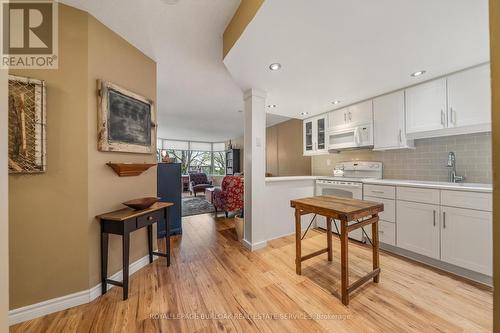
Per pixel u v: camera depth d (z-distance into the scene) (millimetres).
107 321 1376
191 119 5094
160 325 1343
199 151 9289
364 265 2105
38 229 1412
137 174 2029
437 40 1562
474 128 2047
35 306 1399
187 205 5363
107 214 1668
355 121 3051
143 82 2127
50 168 1442
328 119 3502
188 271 2031
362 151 3289
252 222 2545
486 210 1713
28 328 1315
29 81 1345
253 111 2547
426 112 2285
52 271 1455
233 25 1620
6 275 615
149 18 1640
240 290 1717
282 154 5273
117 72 1827
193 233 3211
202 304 1546
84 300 1541
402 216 2258
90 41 1587
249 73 2123
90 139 1589
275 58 1817
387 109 2652
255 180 2572
